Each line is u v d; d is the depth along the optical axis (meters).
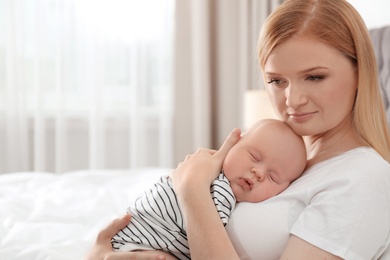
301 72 0.93
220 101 3.32
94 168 3.28
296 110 0.95
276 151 1.00
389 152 1.01
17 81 3.16
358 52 0.94
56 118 3.24
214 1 3.30
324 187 0.92
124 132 3.38
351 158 0.95
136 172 2.26
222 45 3.27
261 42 0.99
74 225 1.50
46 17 3.21
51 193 1.88
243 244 0.95
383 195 0.88
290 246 0.88
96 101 3.25
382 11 2.02
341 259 0.86
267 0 3.06
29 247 1.28
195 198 0.93
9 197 1.79
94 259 0.98
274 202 0.97
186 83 3.33
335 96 0.93
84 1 3.22
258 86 3.02
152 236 0.99
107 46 3.28
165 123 3.33
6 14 3.11
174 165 3.39
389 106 1.76
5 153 3.19
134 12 3.25
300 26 0.92
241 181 0.99
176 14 3.27
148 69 3.33
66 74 3.25
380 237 0.88
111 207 1.68
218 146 3.36
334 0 0.95
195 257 0.90
